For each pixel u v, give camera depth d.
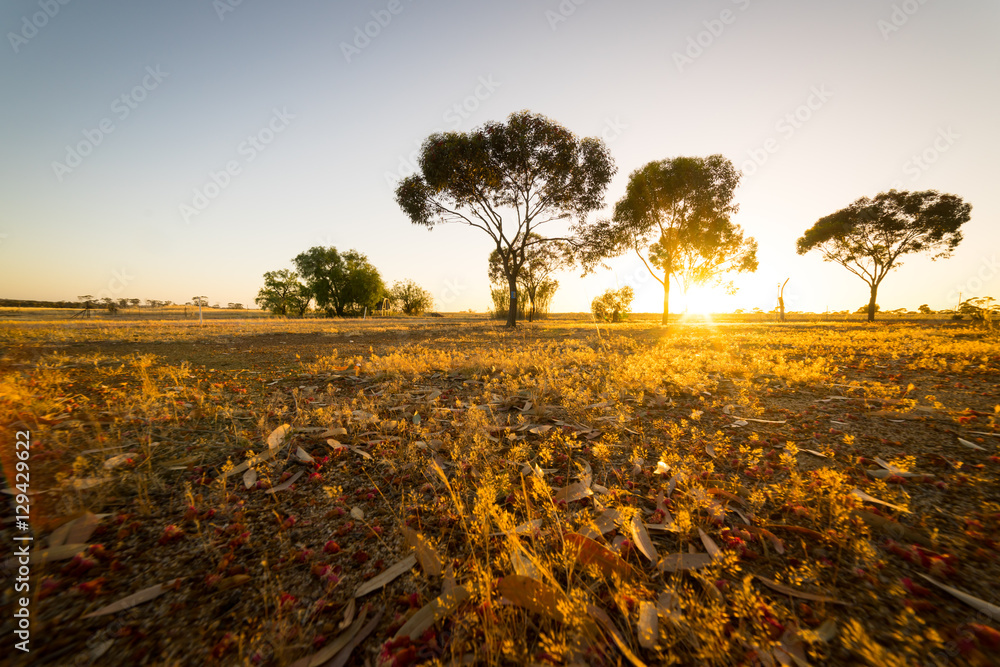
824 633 1.42
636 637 1.44
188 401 4.38
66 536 1.97
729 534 2.03
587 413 4.15
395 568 1.83
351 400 4.61
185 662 1.35
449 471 2.83
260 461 2.77
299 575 1.81
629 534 1.95
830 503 2.18
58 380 5.25
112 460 2.72
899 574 1.73
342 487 2.62
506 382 5.40
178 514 2.25
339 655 1.40
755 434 3.49
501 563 1.78
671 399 4.77
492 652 1.35
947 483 2.47
